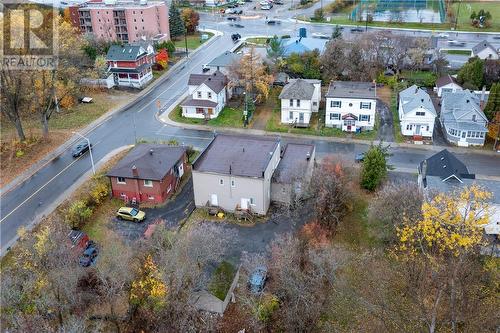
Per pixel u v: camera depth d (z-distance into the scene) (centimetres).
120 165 5350
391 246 4381
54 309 3544
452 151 6481
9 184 5662
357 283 3978
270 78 7981
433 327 2902
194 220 5016
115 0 12012
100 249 4494
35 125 7169
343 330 3566
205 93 7531
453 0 15188
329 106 7062
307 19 13925
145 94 8638
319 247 4100
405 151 6481
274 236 4731
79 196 5191
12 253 4481
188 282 3709
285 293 3734
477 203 2841
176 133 7069
